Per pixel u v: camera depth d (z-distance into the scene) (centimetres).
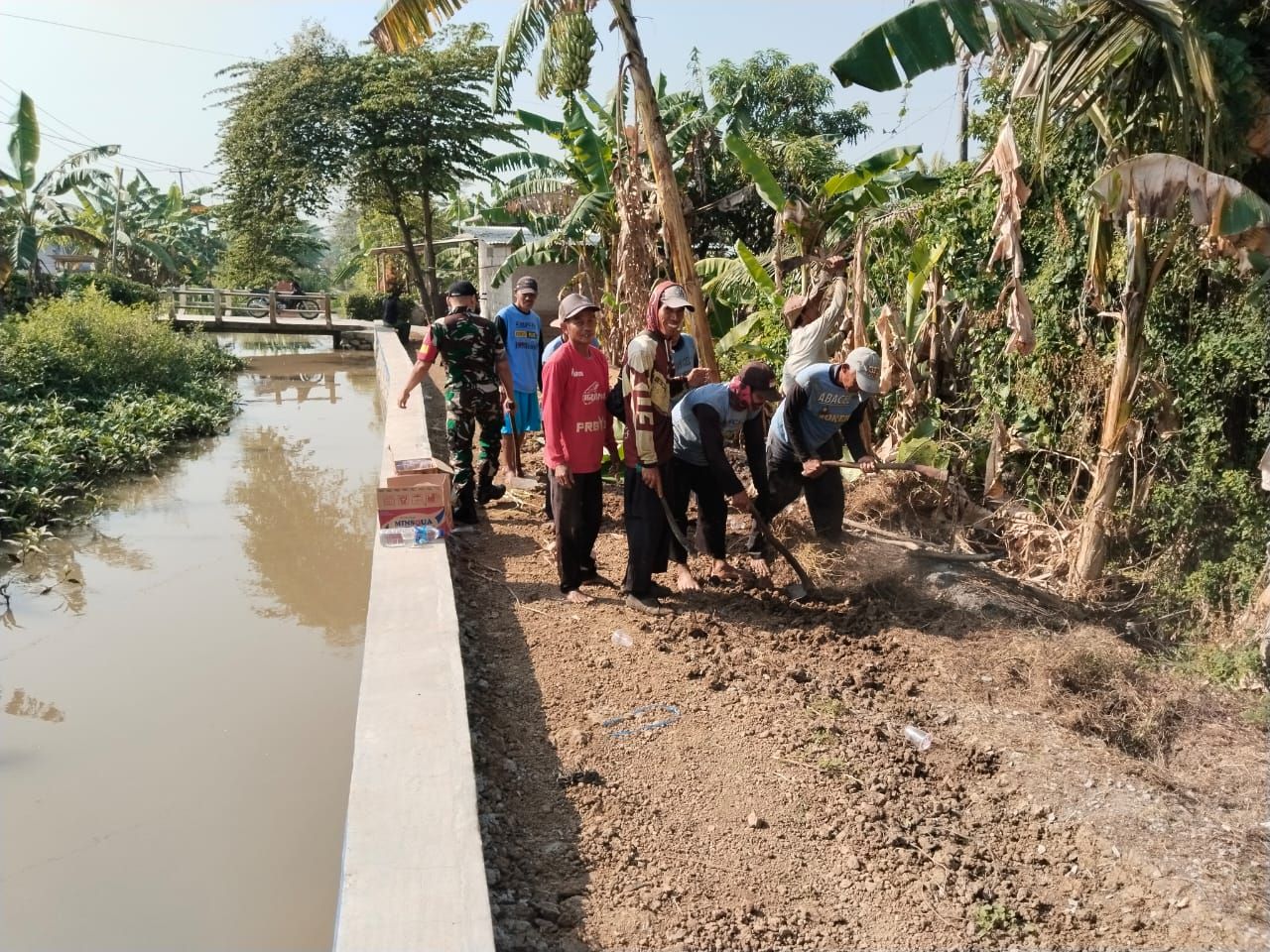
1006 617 527
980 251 694
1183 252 544
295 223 2589
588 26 674
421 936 259
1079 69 482
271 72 2311
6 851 379
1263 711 443
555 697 434
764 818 352
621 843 334
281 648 584
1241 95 466
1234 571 527
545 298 1912
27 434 1013
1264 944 287
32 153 2356
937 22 447
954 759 399
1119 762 399
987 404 690
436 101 2270
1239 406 548
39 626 618
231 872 367
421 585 515
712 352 725
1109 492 559
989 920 305
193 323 2359
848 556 592
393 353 1697
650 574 537
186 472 1078
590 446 533
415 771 334
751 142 1504
